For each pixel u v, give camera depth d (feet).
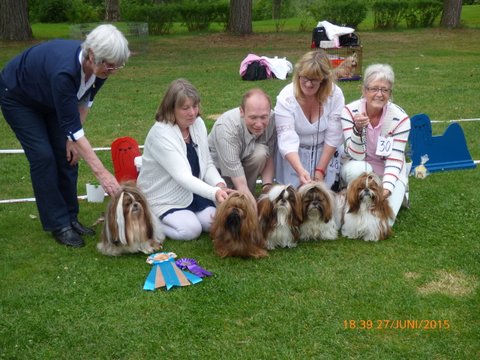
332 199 15.44
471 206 17.87
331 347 10.80
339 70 42.75
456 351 10.61
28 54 14.23
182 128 15.57
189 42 74.74
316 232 15.61
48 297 12.74
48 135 15.42
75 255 14.89
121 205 14.15
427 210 17.69
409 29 85.76
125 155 19.21
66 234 15.49
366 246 15.38
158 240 15.29
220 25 96.02
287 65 45.83
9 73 14.34
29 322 11.70
